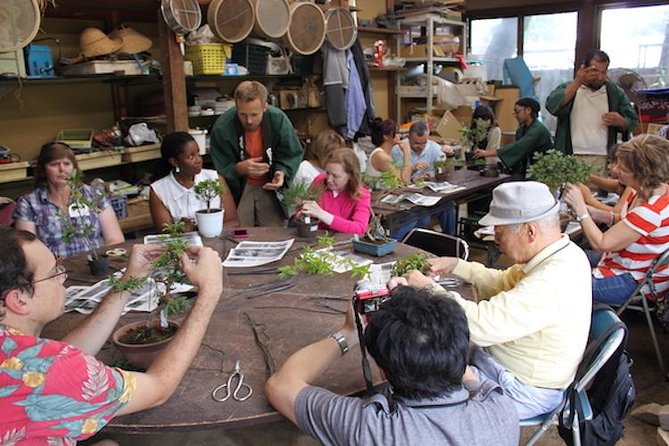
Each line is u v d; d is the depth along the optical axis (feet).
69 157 8.42
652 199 8.29
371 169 13.88
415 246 8.90
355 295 4.56
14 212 8.55
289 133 10.97
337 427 3.68
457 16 21.98
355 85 17.16
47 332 5.54
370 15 20.66
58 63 12.78
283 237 8.58
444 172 14.08
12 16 9.46
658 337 10.36
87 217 8.65
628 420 7.99
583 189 11.14
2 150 11.68
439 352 3.45
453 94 20.98
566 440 5.62
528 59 25.18
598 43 23.27
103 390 3.61
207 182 8.62
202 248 4.90
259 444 7.62
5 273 3.55
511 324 4.85
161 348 4.50
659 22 21.94
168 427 4.04
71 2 12.11
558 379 5.22
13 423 3.35
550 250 5.13
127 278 5.05
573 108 15.25
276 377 4.26
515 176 15.40
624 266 8.72
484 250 15.67
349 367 4.74
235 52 15.03
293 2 14.93
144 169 14.85
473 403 3.66
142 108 14.39
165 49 12.56
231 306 5.99
